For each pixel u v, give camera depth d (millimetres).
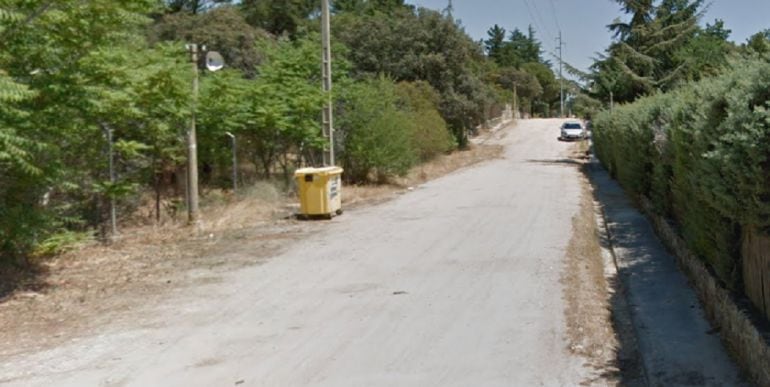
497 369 4680
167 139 11625
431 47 36531
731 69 5559
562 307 6188
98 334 5770
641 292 6637
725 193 4754
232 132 14477
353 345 5285
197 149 13773
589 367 4699
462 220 12188
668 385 4242
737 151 4340
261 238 10711
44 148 7090
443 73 36250
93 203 10359
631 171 13469
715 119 5070
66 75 7457
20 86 6113
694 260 6582
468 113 37000
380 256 9000
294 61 17000
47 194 8633
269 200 14359
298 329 5766
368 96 18406
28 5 6875
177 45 12438
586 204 14141
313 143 15641
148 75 9547
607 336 5398
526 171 24281
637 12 27656
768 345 3959
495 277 7488
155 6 9242
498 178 21500
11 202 7590
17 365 5016
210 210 12820
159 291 7305
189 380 4625
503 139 46719
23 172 7203
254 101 14555
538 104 95562
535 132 52406
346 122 17969
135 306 6688
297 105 15180
